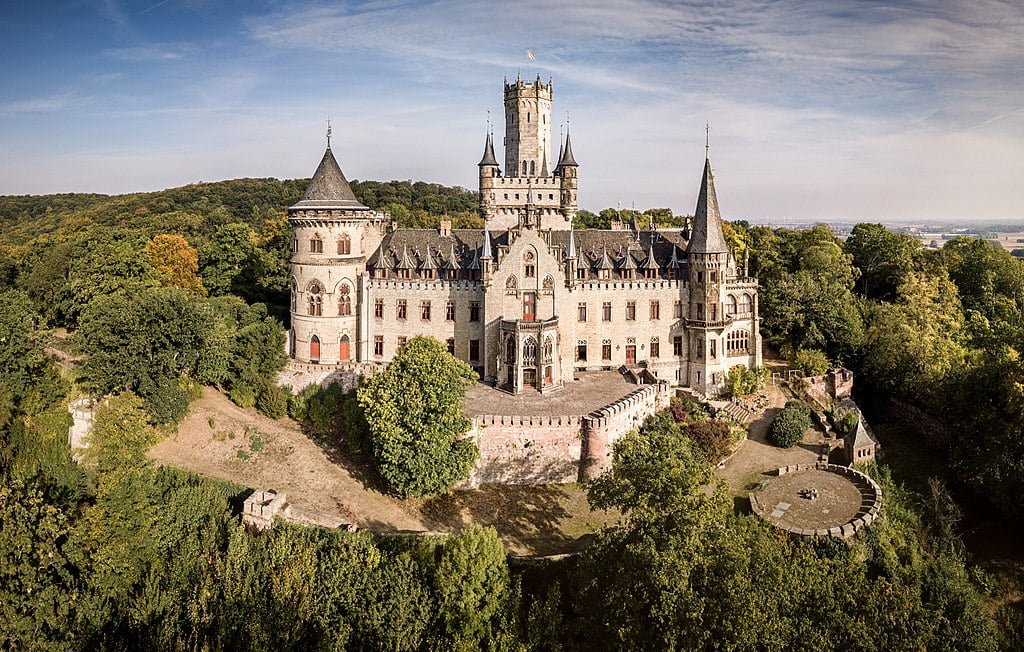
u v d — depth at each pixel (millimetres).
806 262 108312
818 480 62438
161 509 49344
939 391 73938
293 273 78188
